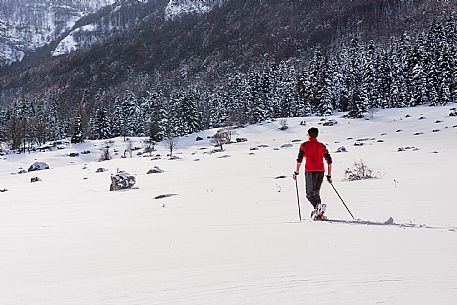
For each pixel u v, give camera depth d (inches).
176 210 485.1
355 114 3873.0
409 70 4079.7
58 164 3654.0
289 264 172.4
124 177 1063.0
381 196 422.9
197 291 145.9
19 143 4335.6
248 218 354.6
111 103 7391.7
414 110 3668.8
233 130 3932.1
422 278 143.2
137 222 399.5
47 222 473.7
